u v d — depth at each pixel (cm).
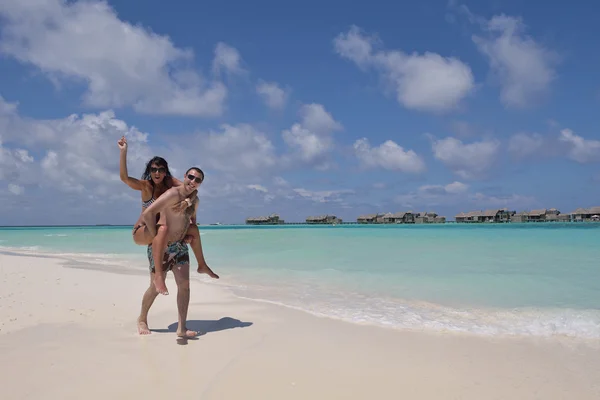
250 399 315
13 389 327
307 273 991
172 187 488
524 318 570
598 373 377
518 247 1573
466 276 905
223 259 1305
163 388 333
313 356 415
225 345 450
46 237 3319
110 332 498
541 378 364
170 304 661
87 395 317
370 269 1034
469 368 387
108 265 1234
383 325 537
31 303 643
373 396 324
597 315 584
